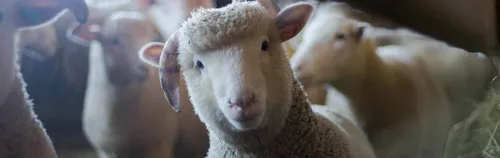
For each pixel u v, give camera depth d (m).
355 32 2.06
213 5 2.14
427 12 2.25
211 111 1.64
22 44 2.09
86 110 2.18
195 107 1.69
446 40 2.35
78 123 2.17
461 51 2.31
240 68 1.56
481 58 2.31
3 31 1.83
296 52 2.05
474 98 2.28
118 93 2.15
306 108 1.76
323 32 2.03
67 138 2.15
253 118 1.55
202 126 2.25
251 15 1.60
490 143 2.18
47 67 2.16
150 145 2.19
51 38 2.14
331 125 1.87
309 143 1.75
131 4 2.19
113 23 2.12
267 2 1.88
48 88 2.16
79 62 2.19
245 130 1.60
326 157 1.76
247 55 1.58
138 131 2.17
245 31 1.58
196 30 1.59
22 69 2.12
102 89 2.17
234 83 1.54
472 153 2.19
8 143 1.93
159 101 2.20
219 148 1.78
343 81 2.06
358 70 2.08
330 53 2.02
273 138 1.72
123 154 2.19
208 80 1.61
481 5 2.27
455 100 2.26
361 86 2.11
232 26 1.58
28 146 1.95
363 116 2.15
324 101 2.15
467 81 2.28
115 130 2.16
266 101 1.61
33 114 1.99
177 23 2.12
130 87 2.15
